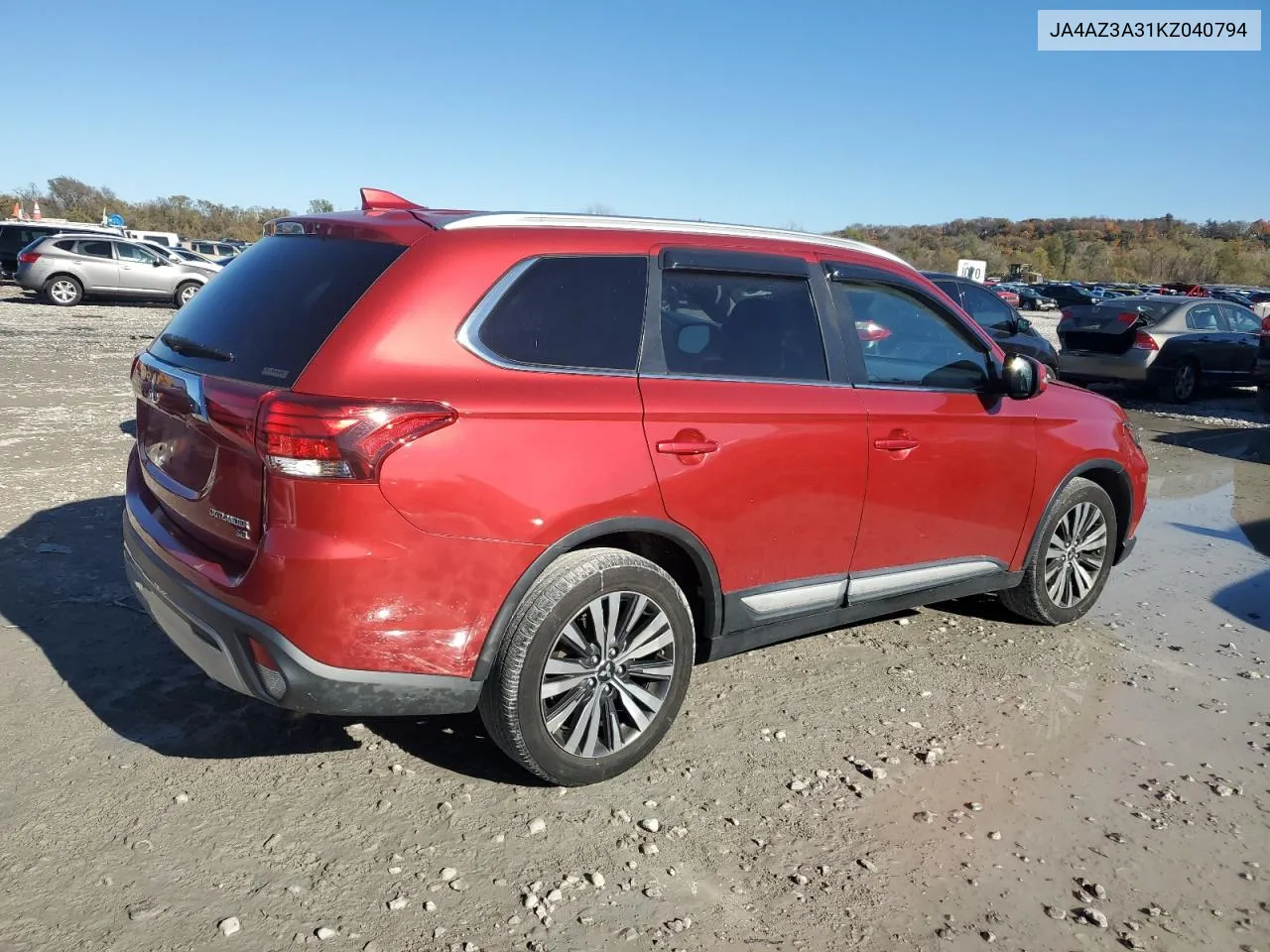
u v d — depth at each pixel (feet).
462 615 9.37
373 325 9.12
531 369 9.81
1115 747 12.07
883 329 13.08
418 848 9.31
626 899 8.75
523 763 10.11
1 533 17.35
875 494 12.57
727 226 12.05
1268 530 23.40
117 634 13.55
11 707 11.44
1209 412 44.47
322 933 8.09
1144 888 9.31
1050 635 15.81
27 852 8.91
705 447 10.73
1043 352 34.71
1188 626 16.57
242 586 9.03
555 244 10.29
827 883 9.14
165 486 10.62
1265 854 9.96
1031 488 14.69
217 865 8.89
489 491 9.28
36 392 32.94
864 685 13.51
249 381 9.27
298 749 10.98
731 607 11.53
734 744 11.67
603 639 10.28
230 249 142.92
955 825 10.18
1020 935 8.56
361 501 8.75
